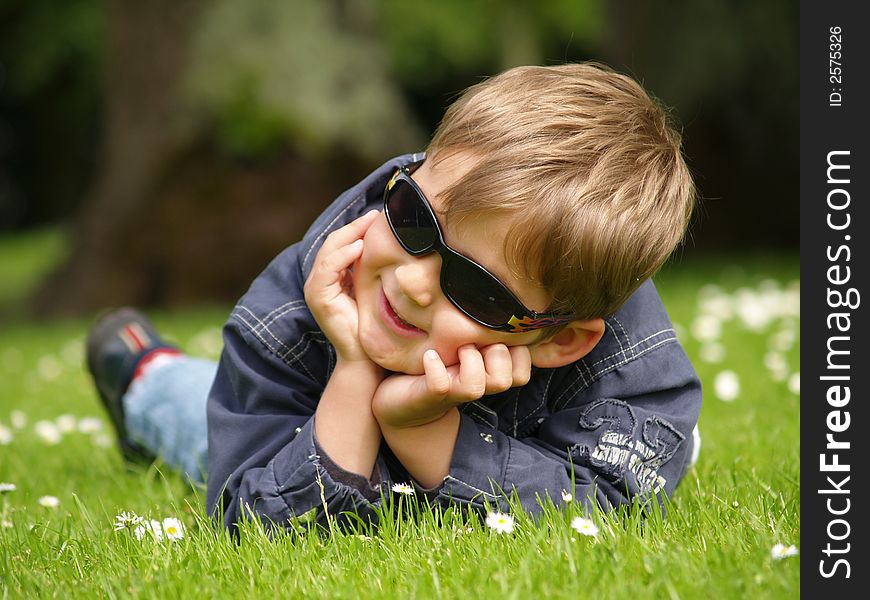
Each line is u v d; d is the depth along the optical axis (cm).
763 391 358
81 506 213
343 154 948
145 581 163
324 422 189
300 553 176
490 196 160
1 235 2492
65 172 2470
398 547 176
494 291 165
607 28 1084
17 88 2141
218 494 201
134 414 284
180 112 934
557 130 168
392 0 1950
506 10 1947
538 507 193
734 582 152
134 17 960
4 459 298
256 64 940
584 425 199
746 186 1072
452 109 177
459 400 175
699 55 1026
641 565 161
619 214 165
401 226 172
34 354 653
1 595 165
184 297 939
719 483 230
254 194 934
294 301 207
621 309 203
